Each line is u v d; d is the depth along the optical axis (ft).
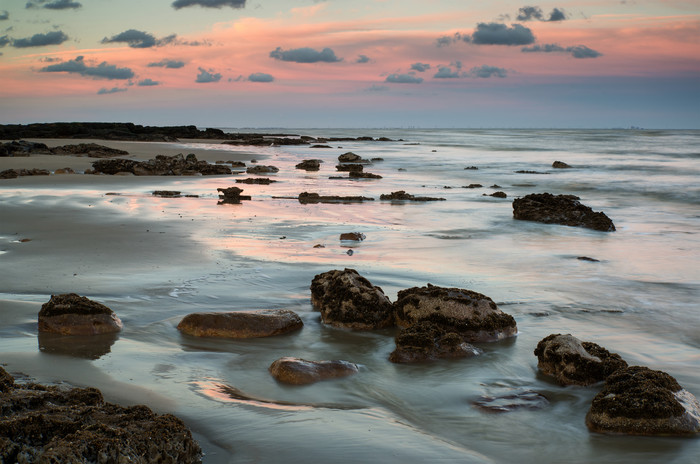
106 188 86.63
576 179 117.29
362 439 17.99
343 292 31.01
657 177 120.57
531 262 44.57
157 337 27.84
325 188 98.22
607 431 19.42
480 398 21.99
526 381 23.85
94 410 16.92
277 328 29.09
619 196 92.48
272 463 16.55
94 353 25.45
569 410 21.22
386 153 212.23
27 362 24.12
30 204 66.85
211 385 22.27
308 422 19.19
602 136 393.50
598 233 59.06
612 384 20.95
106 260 41.34
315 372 23.38
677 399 20.27
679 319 31.40
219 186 94.84
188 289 34.99
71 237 48.98
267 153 204.33
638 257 47.16
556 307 33.32
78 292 33.96
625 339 28.40
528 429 19.62
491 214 70.38
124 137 261.24
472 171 137.18
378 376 24.03
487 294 35.47
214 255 43.60
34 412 16.37
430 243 51.19
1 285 35.04
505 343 28.22
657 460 17.69
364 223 61.52
